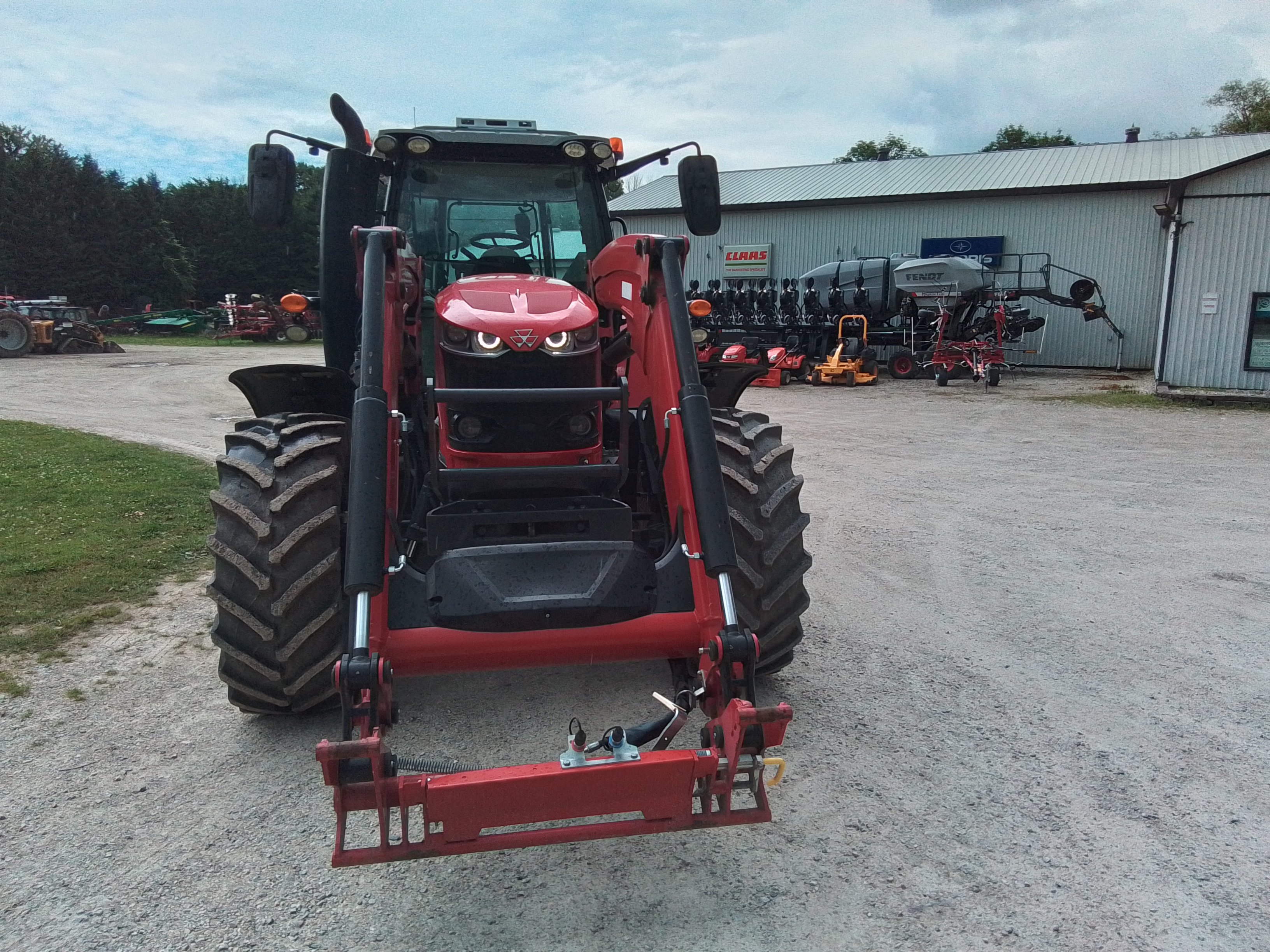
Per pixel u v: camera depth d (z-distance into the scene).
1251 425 12.34
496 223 4.52
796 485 3.57
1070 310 22.23
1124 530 6.72
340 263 3.63
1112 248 21.66
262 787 3.10
